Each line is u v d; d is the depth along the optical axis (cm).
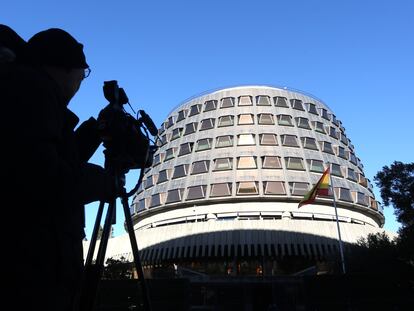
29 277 149
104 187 187
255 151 6844
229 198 6406
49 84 175
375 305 3288
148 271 5806
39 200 154
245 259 5619
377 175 3878
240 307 5184
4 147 152
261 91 7694
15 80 164
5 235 149
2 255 147
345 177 7100
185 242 5678
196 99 8044
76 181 165
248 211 6316
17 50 193
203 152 7081
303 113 7606
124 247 6031
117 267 5097
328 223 5744
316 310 3322
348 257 4800
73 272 167
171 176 7106
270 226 5628
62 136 182
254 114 7331
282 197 6362
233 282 5244
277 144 6962
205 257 5675
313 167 6819
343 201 6638
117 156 204
